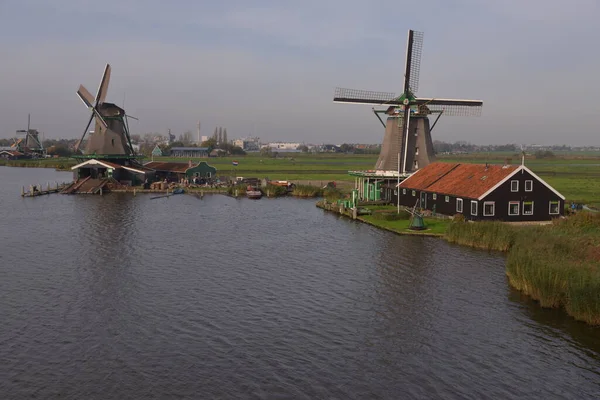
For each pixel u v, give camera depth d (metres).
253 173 143.88
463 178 63.06
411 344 27.53
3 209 74.00
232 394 22.77
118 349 26.95
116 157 106.19
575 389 23.16
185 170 113.62
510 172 56.59
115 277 39.12
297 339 28.16
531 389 23.17
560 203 57.94
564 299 31.77
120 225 61.09
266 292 35.78
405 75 80.69
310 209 76.94
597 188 97.69
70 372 24.62
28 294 35.16
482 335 28.53
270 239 53.31
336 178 127.88
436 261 43.28
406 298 34.34
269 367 25.09
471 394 22.81
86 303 33.47
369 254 46.22
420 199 68.31
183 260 44.34
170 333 28.91
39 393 22.81
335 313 31.84
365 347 27.22
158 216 68.56
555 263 33.19
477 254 45.50
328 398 22.48
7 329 29.36
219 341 27.91
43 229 58.00
